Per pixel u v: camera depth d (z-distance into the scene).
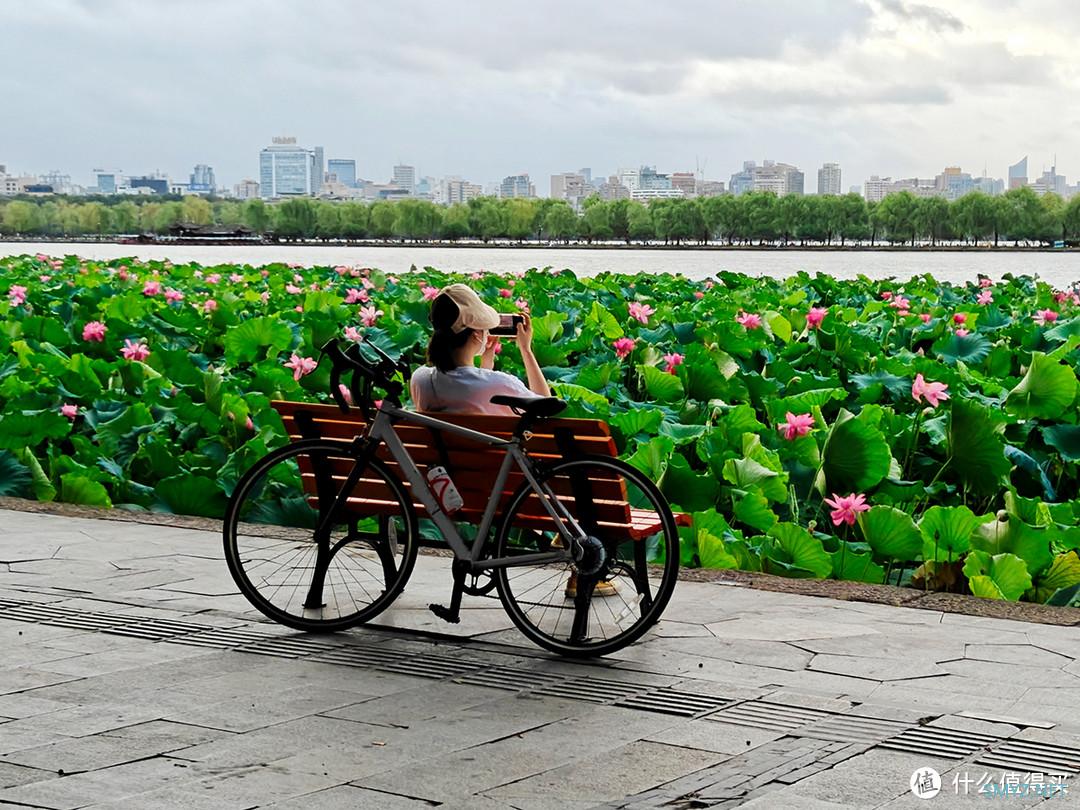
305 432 6.59
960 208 151.38
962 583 8.37
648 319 17.16
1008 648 5.93
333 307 18.20
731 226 156.88
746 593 6.91
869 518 8.36
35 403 11.65
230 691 5.39
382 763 4.61
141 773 4.51
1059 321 17.39
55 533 8.26
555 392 11.32
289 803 4.26
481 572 6.07
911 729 4.93
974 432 10.27
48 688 5.41
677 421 11.57
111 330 16.53
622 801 4.28
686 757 4.66
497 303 17.73
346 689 5.43
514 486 6.19
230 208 178.38
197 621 6.40
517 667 5.73
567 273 27.92
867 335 15.88
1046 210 149.88
